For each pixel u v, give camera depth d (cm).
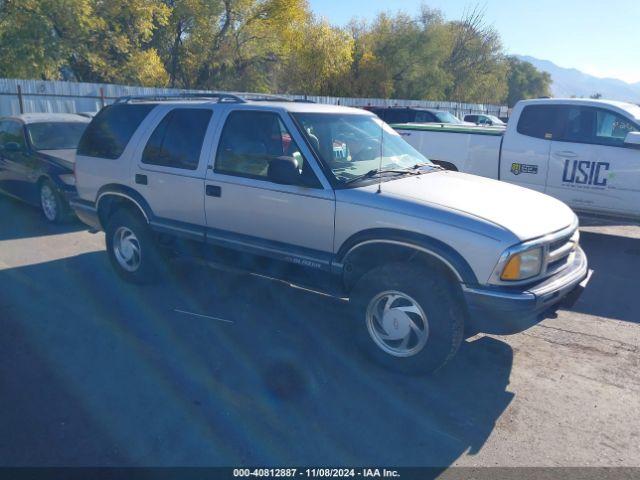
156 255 550
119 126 566
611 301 575
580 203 791
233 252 483
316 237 426
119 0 2327
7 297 536
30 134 881
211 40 2912
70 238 754
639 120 737
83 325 478
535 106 815
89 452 312
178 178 502
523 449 325
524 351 454
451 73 4569
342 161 443
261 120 461
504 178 849
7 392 370
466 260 362
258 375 402
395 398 376
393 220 384
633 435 341
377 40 3791
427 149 919
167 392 376
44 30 2081
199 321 493
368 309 403
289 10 2891
